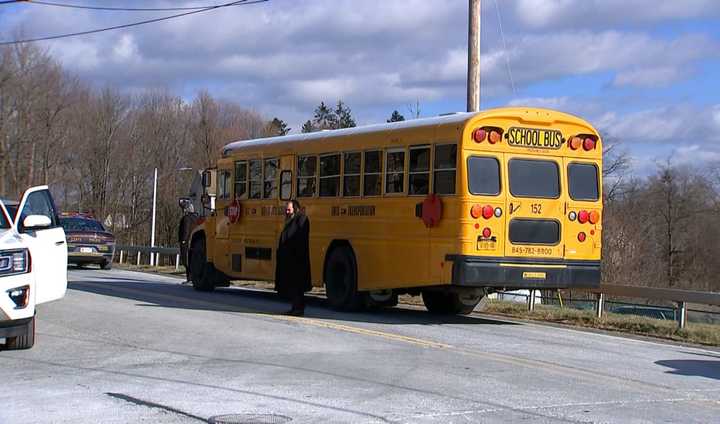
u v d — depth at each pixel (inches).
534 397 331.3
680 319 584.1
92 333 490.9
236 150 757.3
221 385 343.6
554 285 554.9
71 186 2349.9
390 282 580.7
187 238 844.6
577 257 563.2
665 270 2178.9
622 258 1932.8
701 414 309.9
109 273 1111.0
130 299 693.9
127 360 402.6
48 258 449.7
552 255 554.3
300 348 442.9
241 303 687.7
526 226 546.0
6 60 2138.3
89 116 2361.0
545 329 575.5
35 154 2220.7
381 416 292.4
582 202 566.3
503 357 429.1
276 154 701.9
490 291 581.9
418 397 325.7
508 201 540.7
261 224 715.4
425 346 459.5
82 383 346.3
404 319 599.5
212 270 791.7
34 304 413.1
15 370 375.6
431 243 548.4
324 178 648.4
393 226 580.4
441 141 546.3
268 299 740.7
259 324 538.6
